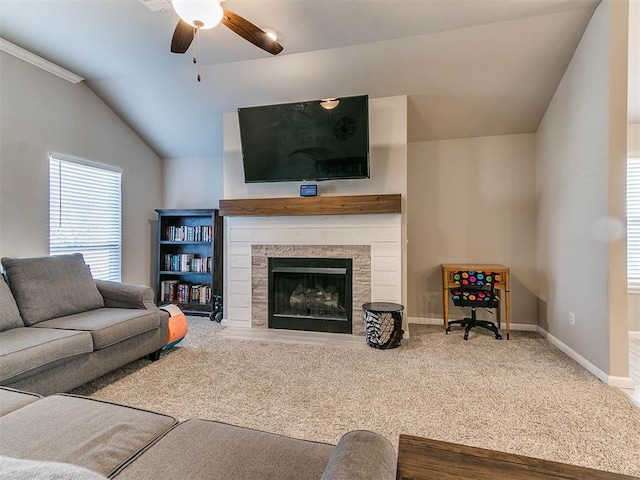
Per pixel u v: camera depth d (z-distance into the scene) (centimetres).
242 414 201
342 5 254
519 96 338
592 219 261
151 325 274
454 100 352
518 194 387
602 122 248
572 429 186
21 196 309
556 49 289
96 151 386
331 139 348
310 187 364
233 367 272
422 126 388
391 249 352
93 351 226
